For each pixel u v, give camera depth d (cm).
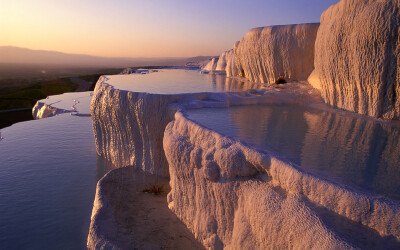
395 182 366
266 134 581
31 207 804
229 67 2048
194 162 551
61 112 2119
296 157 449
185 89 1212
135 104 891
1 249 627
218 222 511
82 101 2512
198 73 2539
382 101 695
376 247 267
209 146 541
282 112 813
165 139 680
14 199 847
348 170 404
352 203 305
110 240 573
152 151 888
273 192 383
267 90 1110
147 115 867
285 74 1265
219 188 493
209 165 501
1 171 1055
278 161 404
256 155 434
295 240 320
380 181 369
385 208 286
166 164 877
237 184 460
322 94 957
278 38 1236
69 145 1350
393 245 269
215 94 976
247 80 1652
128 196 771
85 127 1691
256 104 945
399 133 594
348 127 643
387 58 638
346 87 806
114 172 904
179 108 825
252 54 1454
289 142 527
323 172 393
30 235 679
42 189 912
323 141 539
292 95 998
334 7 816
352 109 796
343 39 748
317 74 1035
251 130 609
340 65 786
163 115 866
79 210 790
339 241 273
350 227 295
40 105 2452
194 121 650
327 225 297
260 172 444
